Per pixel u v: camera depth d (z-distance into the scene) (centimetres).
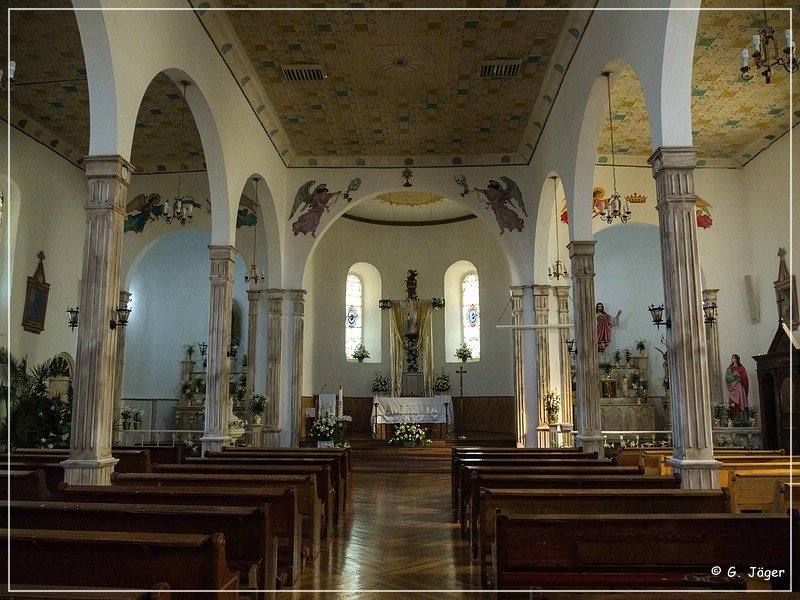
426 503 1327
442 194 2028
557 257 1828
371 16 1310
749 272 1923
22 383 1462
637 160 2002
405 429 2105
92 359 891
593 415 1327
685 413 868
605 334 2345
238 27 1349
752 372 1869
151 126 1812
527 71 1538
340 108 1728
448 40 1399
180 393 2292
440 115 1772
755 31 1332
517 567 555
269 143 1825
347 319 2662
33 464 939
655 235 2373
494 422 2508
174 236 2422
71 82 1518
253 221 2123
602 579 546
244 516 567
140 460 1168
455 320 2680
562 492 710
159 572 441
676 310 887
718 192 1962
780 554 548
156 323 2397
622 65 1160
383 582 742
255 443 1911
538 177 1853
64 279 1812
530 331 1962
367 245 2692
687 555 549
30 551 453
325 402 2278
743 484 856
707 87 1559
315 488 870
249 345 2048
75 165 1880
